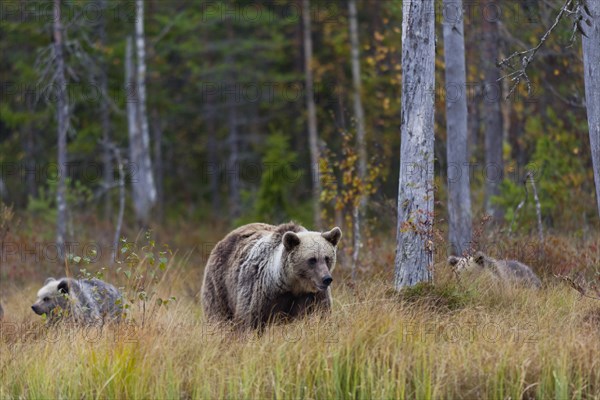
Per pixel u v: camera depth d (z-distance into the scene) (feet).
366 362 28.30
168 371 28.22
